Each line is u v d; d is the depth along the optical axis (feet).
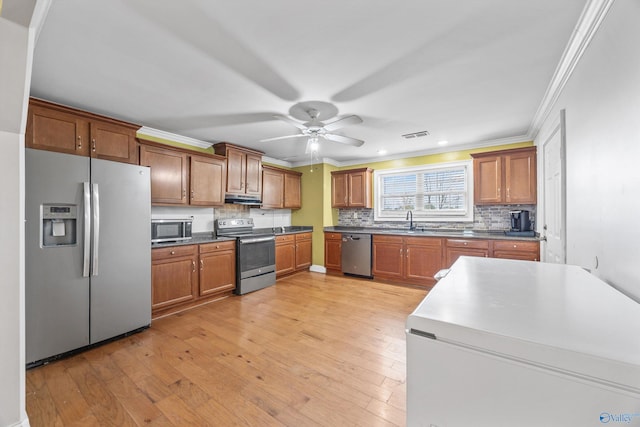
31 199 6.60
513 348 1.97
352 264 15.94
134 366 6.67
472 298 2.91
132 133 9.75
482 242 12.10
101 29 5.11
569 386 1.81
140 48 5.73
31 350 6.52
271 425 4.82
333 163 18.19
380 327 8.96
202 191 12.18
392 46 5.68
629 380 1.67
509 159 11.96
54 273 6.91
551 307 2.63
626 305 2.68
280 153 16.03
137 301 8.61
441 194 15.15
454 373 2.19
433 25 5.06
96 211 7.59
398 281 14.55
